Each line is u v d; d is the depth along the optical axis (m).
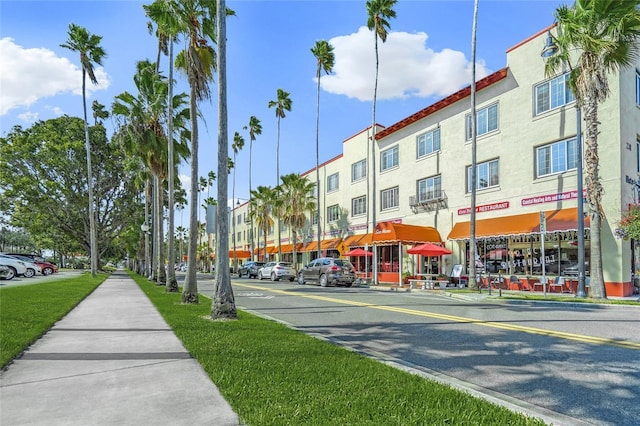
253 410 4.11
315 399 4.43
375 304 14.78
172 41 18.22
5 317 9.58
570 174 19.77
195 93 14.50
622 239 17.64
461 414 4.02
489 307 13.83
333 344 7.27
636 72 19.94
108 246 57.50
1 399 4.48
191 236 14.09
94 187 45.09
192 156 14.35
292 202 41.62
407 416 3.98
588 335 8.45
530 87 22.02
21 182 39.91
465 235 23.97
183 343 7.34
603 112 18.62
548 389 5.18
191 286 13.89
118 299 15.22
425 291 21.58
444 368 6.19
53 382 5.09
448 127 27.33
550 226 19.14
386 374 5.42
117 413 4.07
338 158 40.62
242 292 20.70
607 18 15.59
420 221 29.33
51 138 42.16
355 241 34.47
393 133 32.62
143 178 36.22
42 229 46.03
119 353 6.62
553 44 17.39
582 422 4.05
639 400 4.77
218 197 10.61
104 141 45.06
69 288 18.80
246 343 7.27
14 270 30.48
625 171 18.27
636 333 8.66
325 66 37.84
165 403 4.36
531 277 20.58
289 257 50.78
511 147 22.83
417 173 29.88
